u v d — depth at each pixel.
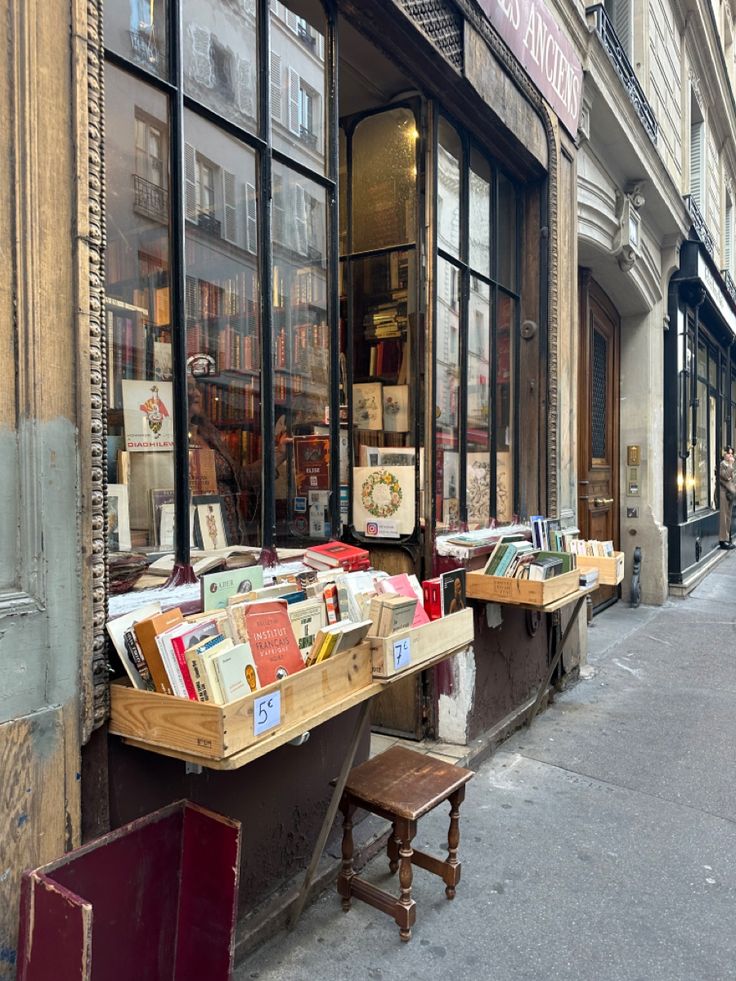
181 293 2.34
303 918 2.51
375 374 4.20
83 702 1.80
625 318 8.49
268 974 2.23
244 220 2.67
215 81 2.54
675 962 2.31
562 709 4.77
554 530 4.81
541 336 4.94
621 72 6.30
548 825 3.19
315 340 3.10
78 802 1.79
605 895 2.67
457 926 2.47
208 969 1.88
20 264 1.67
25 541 1.68
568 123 5.20
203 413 2.47
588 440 7.42
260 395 2.74
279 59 2.86
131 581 2.18
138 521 2.20
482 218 4.49
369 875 2.78
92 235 1.84
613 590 8.49
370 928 2.47
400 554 4.00
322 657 2.09
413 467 3.94
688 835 3.12
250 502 2.69
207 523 2.47
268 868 2.51
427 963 2.29
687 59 9.45
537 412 4.96
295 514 2.98
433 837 3.08
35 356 1.70
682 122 9.30
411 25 3.31
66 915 1.47
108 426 2.10
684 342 9.63
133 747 2.00
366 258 4.22
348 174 4.28
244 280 2.67
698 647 6.47
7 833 1.64
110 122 2.11
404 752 2.82
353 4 3.15
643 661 6.01
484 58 3.96
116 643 1.88
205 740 1.70
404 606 2.35
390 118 4.10
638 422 8.47
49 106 1.73
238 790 2.38
